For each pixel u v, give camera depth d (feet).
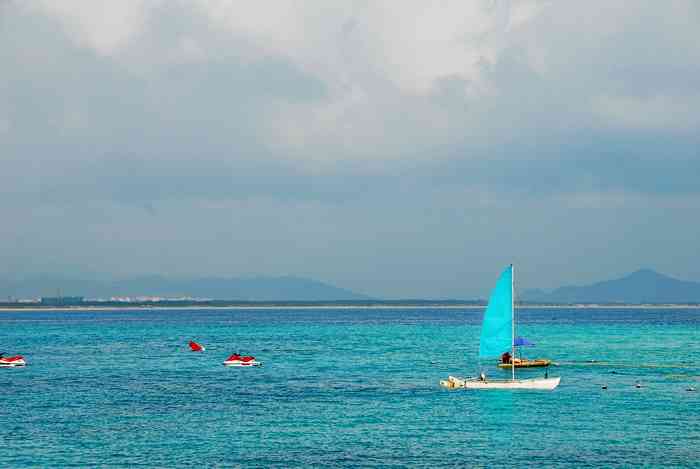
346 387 343.26
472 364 445.78
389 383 356.18
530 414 270.87
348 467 201.26
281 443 228.02
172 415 273.75
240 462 206.39
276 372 407.23
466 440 230.89
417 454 214.28
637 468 199.62
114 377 390.42
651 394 315.58
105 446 224.74
